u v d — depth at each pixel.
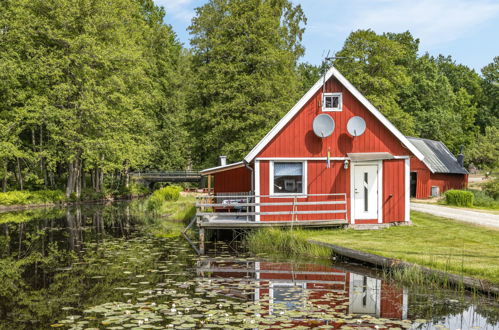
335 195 16.91
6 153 33.50
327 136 16.75
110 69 39.00
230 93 32.78
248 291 9.23
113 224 23.27
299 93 41.03
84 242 16.89
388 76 39.09
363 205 17.00
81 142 36.25
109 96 37.50
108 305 8.21
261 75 33.69
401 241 13.72
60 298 8.89
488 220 18.47
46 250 15.16
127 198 51.12
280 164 16.91
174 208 29.34
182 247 15.57
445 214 20.62
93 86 36.72
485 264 10.14
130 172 60.31
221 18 36.78
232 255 13.81
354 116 16.81
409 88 48.88
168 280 10.35
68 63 35.25
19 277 11.02
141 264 12.43
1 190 38.53
